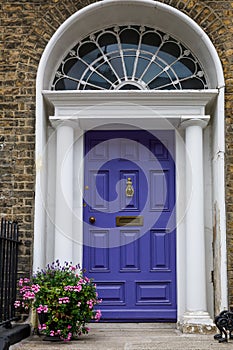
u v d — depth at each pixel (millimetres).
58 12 7016
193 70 7238
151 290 7043
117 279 7078
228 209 6652
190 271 6668
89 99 6918
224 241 6566
